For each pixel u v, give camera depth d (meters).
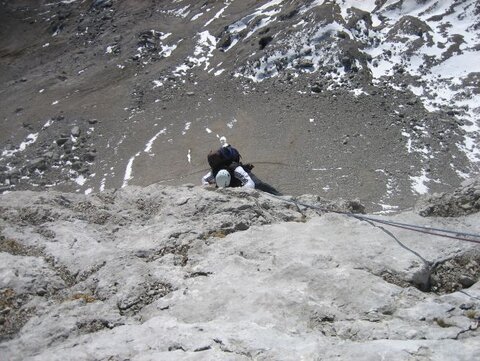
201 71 63.59
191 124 53.44
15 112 64.62
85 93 65.62
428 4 63.44
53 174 50.59
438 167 41.09
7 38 91.81
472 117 46.94
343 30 58.84
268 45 61.19
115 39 78.50
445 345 4.50
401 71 53.88
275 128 48.97
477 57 54.09
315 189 39.50
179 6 85.12
